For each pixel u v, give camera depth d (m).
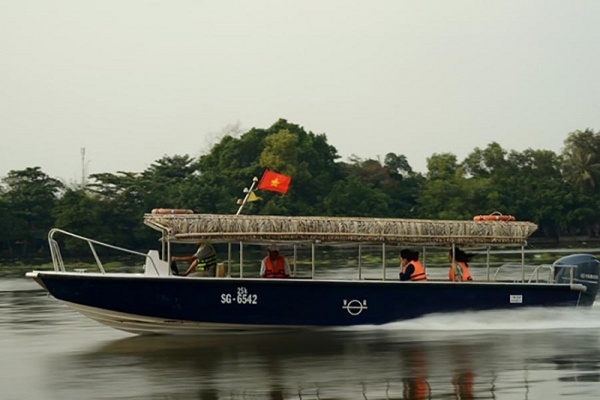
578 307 28.97
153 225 26.77
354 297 27.11
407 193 115.56
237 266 50.78
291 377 21.38
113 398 19.45
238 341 26.48
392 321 27.52
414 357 23.83
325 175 104.12
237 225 26.20
